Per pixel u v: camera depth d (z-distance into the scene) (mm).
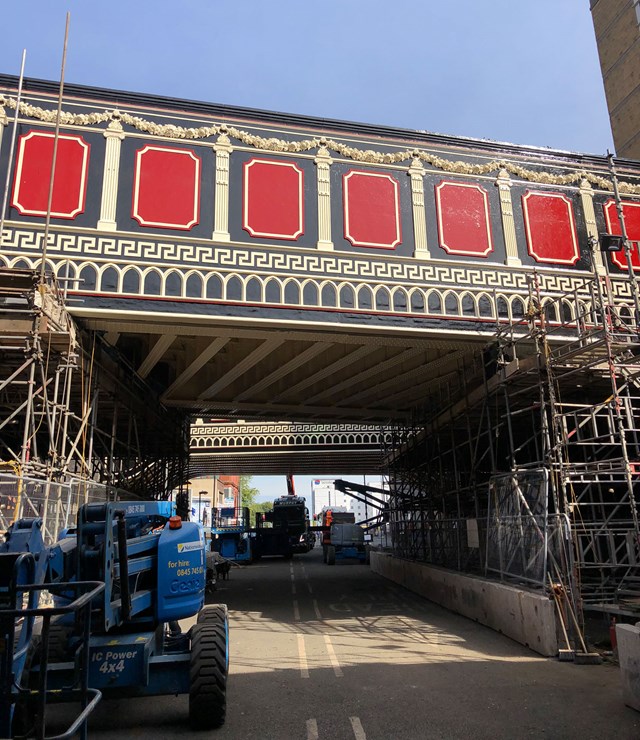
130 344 17906
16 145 13008
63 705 7484
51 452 10953
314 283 13836
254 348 16203
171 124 13953
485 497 19641
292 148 14562
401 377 18656
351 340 14734
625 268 16109
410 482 24906
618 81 27781
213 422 32656
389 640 11516
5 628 4082
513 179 16016
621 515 15656
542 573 10602
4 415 14586
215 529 33469
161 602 6828
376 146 15195
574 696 7645
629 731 6379
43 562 5797
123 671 6320
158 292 12898
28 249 12516
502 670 9055
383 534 32906
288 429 32500
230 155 14141
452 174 15578
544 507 10781
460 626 12859
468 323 14539
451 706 7340
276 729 6586
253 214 13875
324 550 35406
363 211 14633
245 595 18812
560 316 14430
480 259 15086
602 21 29156
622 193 16812
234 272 13422
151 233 13180
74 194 13008
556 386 12883
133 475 21750
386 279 14305
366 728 6586
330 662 9766
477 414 16453
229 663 9742
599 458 14984
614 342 11305
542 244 15656
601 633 11367
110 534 6320
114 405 16375
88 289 12578
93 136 13484
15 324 10672
